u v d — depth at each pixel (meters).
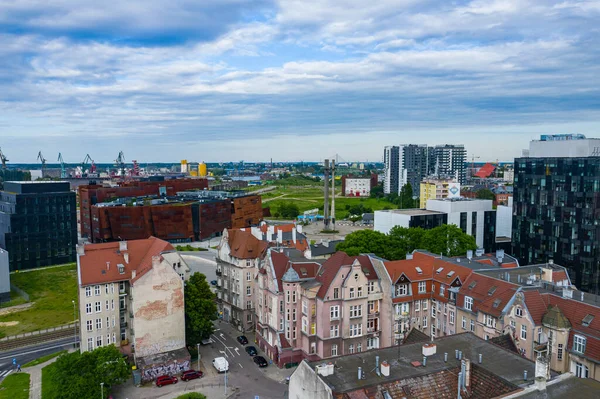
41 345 119.12
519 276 97.12
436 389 58.09
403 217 185.50
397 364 62.84
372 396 55.56
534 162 163.00
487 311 89.19
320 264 108.19
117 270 105.44
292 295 102.12
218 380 97.69
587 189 143.62
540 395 48.84
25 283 173.25
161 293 103.25
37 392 93.06
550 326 77.88
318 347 99.44
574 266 149.00
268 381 97.00
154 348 103.19
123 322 106.31
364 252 146.50
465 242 151.38
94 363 88.38
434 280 107.25
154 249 111.50
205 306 110.62
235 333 124.62
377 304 104.31
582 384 51.28
